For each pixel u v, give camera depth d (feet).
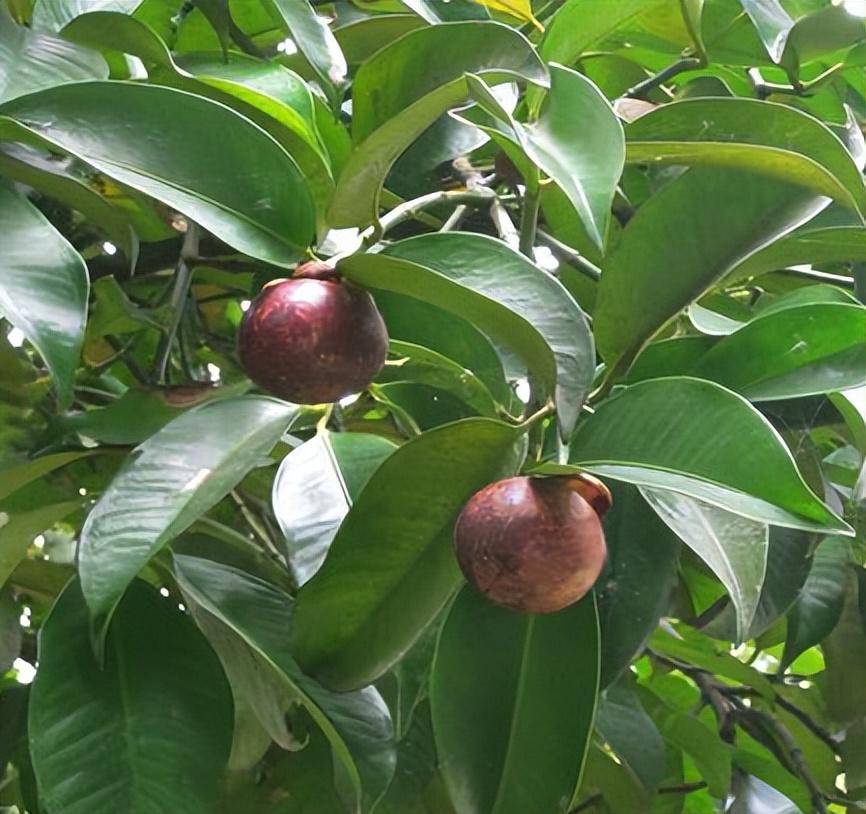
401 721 2.08
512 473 1.99
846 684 3.00
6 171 2.28
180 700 2.05
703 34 3.17
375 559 1.99
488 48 2.14
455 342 2.27
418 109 1.90
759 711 3.27
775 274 2.88
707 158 2.08
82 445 2.33
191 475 1.94
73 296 1.91
